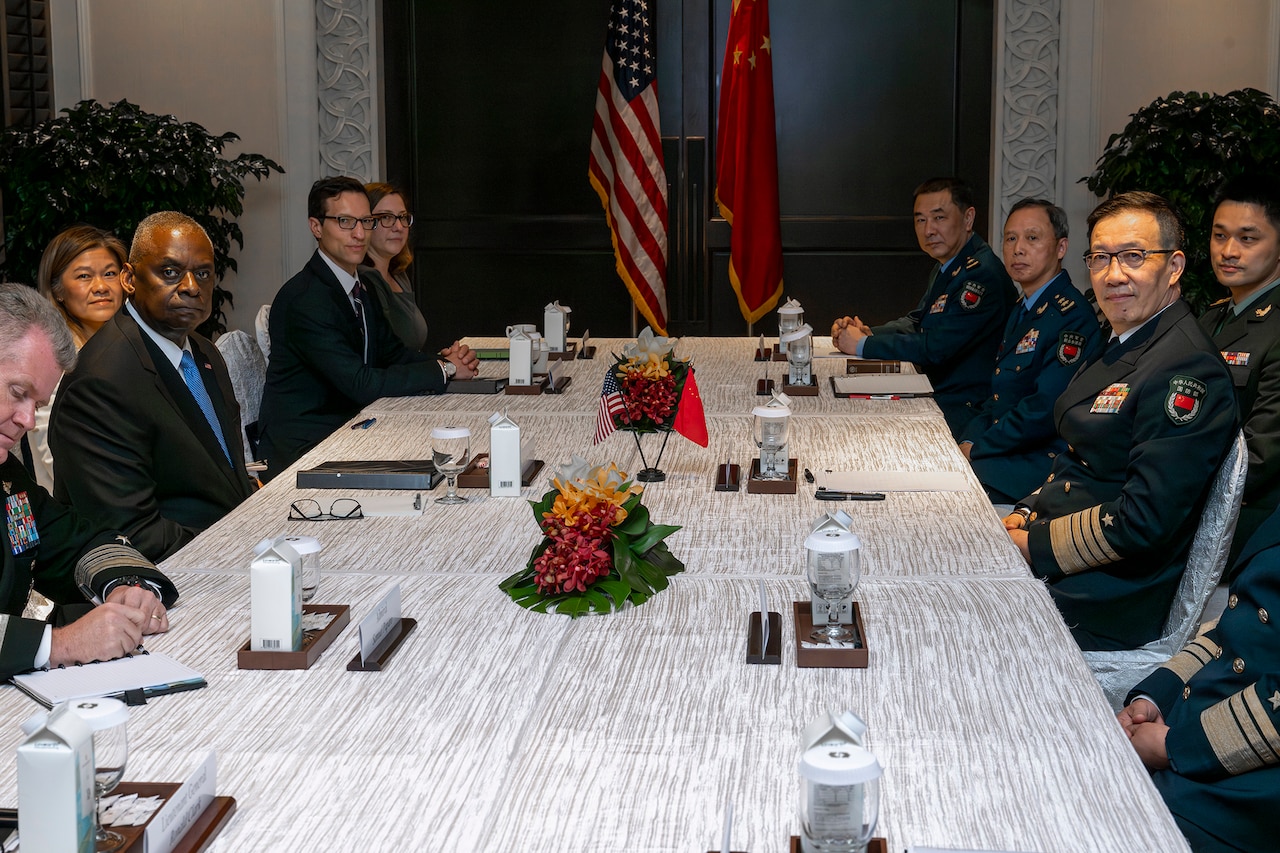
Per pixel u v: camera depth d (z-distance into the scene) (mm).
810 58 6680
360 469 2938
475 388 4066
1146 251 2766
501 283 6969
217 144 5848
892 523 2549
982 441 3857
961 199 4898
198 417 2986
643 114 6402
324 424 4086
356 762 1523
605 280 6930
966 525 2523
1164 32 6188
